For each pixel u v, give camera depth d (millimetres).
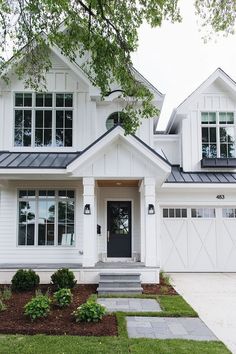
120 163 11695
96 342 5949
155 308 8398
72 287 10383
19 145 13719
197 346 5820
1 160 12453
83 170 11688
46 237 13203
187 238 14703
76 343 5879
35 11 8930
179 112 15188
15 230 13133
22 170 11703
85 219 11562
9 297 9133
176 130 16922
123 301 9102
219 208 14891
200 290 10812
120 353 5453
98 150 11414
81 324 6914
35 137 13789
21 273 10344
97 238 13562
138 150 11477
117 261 13617
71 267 11531
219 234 14750
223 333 6680
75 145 13719
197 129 15430
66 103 14000
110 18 8898
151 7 8648
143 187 12211
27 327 6676
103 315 7359
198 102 15578
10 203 13258
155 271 11328
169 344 5898
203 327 7039
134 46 9148
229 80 15320
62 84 13977
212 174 14969
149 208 11609
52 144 13766
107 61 9094
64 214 13328
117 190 14242
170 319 7562
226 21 10164
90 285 11055
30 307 7215
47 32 9484
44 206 13344
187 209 14859
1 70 10992
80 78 13828
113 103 14109
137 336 6375
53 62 14016
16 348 5637
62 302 8094
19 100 13914
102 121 14047
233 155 15344
